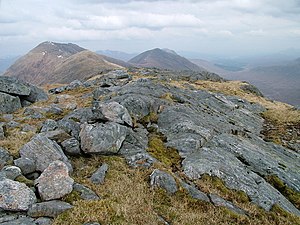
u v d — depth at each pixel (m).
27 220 14.12
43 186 16.08
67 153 22.17
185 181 20.41
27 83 42.97
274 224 17.77
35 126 28.09
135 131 27.47
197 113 34.81
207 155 23.70
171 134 27.56
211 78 96.25
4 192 14.91
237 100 60.59
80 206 15.35
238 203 19.06
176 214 16.62
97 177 19.12
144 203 17.11
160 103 33.81
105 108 26.73
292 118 52.44
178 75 92.06
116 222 14.61
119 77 71.75
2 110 35.09
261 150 29.12
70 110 35.47
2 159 19.12
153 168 20.91
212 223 16.47
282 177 24.05
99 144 22.03
